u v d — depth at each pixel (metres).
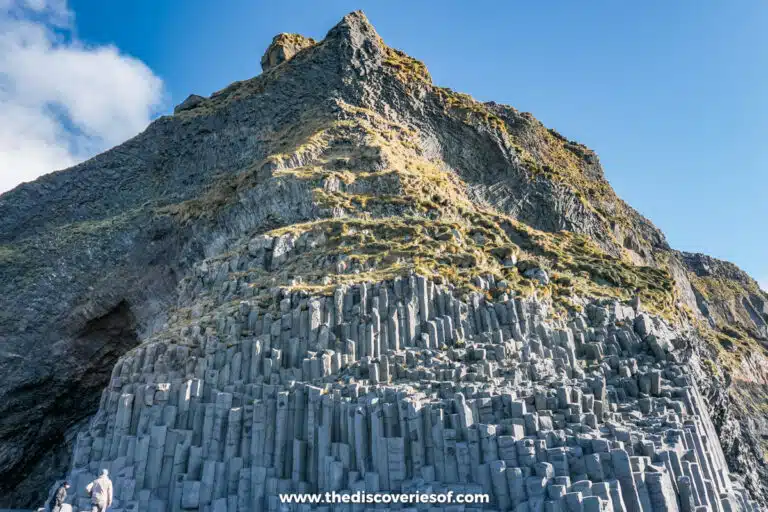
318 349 35.66
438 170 65.44
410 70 77.31
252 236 53.44
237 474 31.34
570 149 96.12
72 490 33.09
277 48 92.94
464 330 37.19
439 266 41.97
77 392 61.91
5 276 62.44
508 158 70.44
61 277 62.38
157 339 39.94
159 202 70.50
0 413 57.50
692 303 92.88
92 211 73.75
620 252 71.44
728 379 67.25
